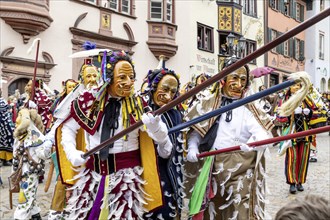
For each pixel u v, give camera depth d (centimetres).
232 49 1561
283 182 809
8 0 1359
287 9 2927
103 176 326
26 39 1398
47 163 1111
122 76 330
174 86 390
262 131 382
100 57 343
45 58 1456
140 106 341
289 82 237
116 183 323
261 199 384
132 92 342
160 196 331
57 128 346
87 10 1588
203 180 382
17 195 738
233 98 393
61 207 477
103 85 331
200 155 379
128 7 1772
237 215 376
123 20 1728
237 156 379
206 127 391
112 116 333
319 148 1439
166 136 316
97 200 322
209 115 294
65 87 522
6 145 1052
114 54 336
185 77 1972
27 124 506
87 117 329
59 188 476
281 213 138
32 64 1409
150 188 331
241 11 2303
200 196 378
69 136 337
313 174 897
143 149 337
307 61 3188
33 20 1376
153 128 302
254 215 378
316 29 3169
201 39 2105
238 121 388
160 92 387
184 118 393
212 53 2152
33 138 512
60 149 345
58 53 1493
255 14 2523
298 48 3055
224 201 389
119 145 331
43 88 812
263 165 388
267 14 2642
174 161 378
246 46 2444
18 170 516
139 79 1791
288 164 709
